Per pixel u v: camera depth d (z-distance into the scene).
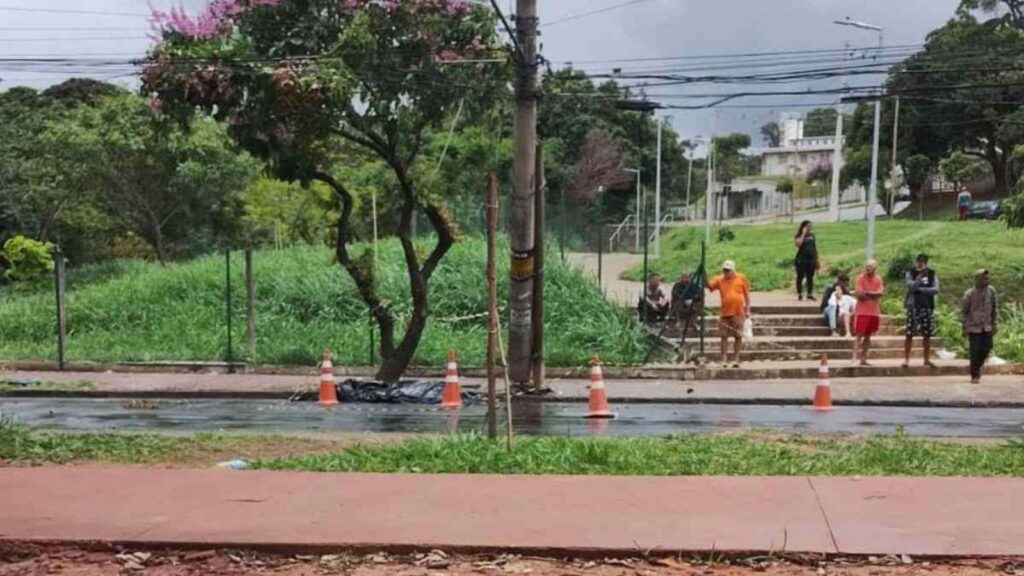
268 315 22.30
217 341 20.81
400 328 20.72
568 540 6.09
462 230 26.23
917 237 33.84
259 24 15.35
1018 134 51.44
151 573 5.77
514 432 11.72
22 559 6.05
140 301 23.61
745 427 12.65
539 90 15.95
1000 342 20.31
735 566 5.80
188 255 34.00
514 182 16.12
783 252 33.50
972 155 58.62
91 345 21.11
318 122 14.79
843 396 15.88
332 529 6.37
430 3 15.52
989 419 13.79
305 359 19.50
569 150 58.84
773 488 7.43
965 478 7.78
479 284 21.94
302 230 35.00
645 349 19.45
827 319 21.17
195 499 7.19
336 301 22.47
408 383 16.44
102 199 32.69
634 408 15.00
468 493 7.32
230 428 12.61
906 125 57.31
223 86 14.63
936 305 21.91
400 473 8.04
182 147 31.03
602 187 55.50
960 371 18.72
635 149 65.06
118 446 9.74
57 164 31.34
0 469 8.31
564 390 16.66
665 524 6.44
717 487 7.47
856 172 63.69
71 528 6.43
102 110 31.45
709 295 24.52
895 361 19.34
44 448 9.41
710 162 61.47
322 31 15.47
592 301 20.97
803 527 6.36
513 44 15.11
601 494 7.27
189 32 14.88
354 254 24.19
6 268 30.69
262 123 14.88
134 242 36.50
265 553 6.05
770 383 17.59
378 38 15.46
